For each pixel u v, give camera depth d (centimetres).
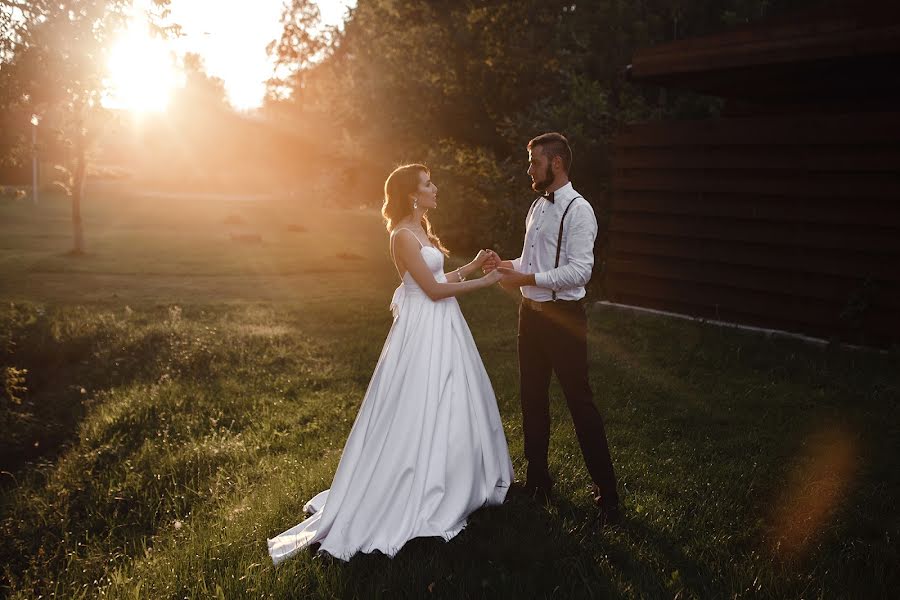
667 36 1681
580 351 362
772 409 553
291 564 310
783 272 793
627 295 955
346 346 836
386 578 296
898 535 344
